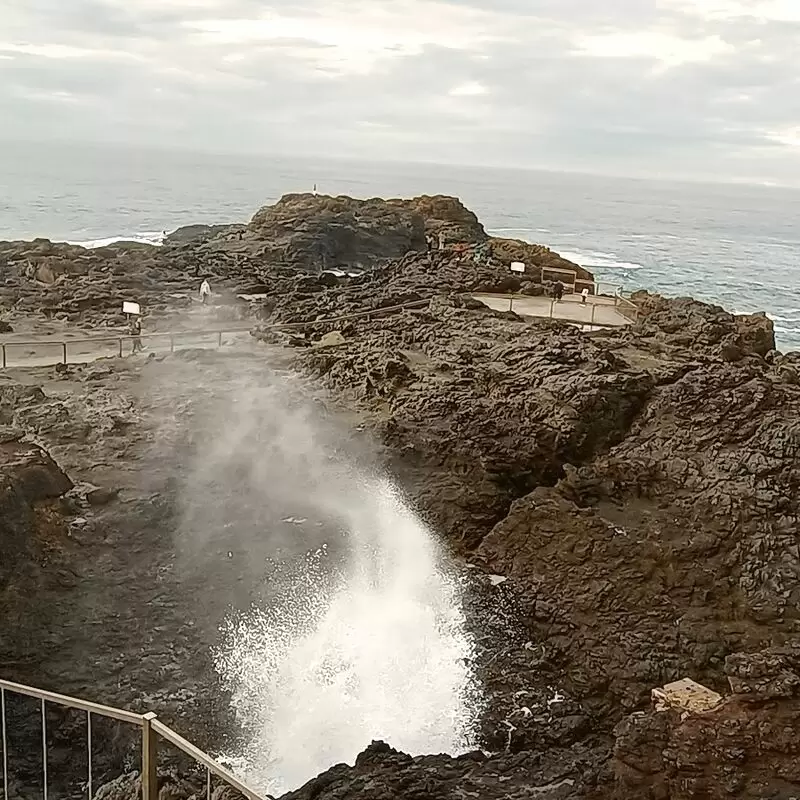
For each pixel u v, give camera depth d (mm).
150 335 26453
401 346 24641
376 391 20938
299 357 23984
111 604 13992
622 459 16859
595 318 28516
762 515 15023
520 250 43469
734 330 24750
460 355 22656
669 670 13023
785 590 13891
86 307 31203
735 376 18219
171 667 13141
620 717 12656
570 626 14000
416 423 18766
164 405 20125
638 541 15055
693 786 9508
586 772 10250
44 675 12836
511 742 12172
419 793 9602
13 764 11820
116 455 17609
